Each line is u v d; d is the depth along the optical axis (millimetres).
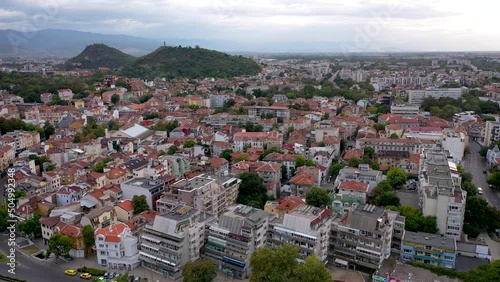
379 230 184375
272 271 162875
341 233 192750
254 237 186875
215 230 191000
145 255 193625
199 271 169125
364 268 188250
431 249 190000
